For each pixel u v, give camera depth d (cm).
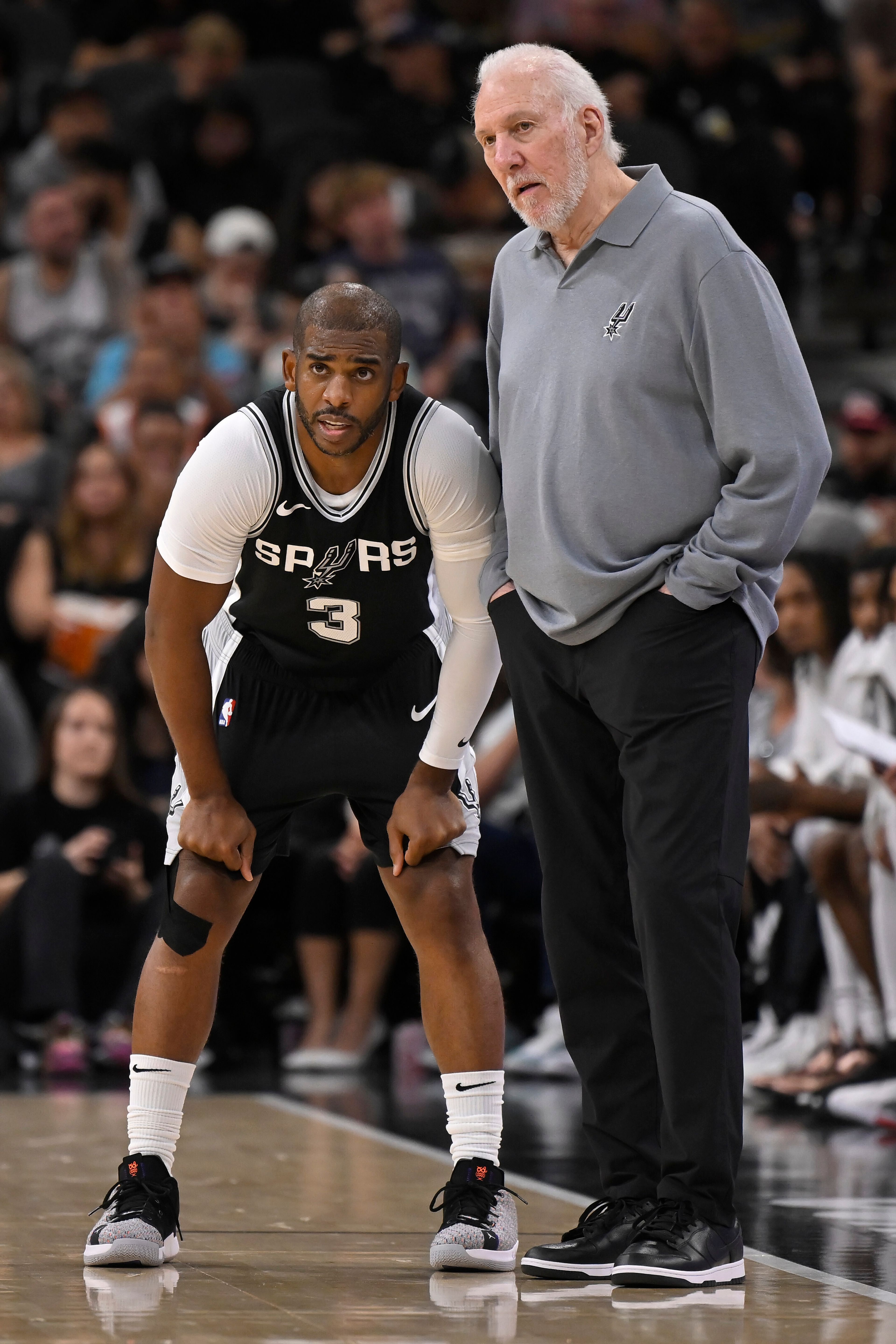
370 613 995
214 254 3244
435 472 967
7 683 2334
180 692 984
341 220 3145
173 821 1023
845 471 2608
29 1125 1579
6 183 3581
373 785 1025
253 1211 1147
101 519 2527
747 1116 1656
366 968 2117
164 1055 986
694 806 928
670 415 950
